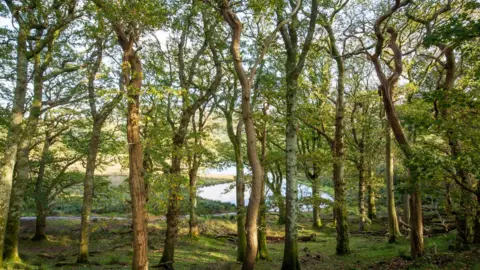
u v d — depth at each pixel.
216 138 25.64
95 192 25.77
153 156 14.16
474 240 13.98
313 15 14.45
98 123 16.77
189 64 17.81
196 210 25.22
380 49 13.49
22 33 13.30
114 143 22.19
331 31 18.89
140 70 10.23
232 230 29.05
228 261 17.86
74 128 22.95
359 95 26.34
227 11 10.86
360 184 28.44
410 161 9.70
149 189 11.92
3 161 12.31
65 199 26.06
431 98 10.38
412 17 14.41
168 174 12.77
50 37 13.41
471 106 9.72
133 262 9.40
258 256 17.73
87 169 16.36
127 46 10.16
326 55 20.58
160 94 9.48
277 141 24.61
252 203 10.48
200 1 11.87
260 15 13.03
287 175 14.31
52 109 16.41
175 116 16.95
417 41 19.55
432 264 11.14
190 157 15.65
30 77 16.08
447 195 12.36
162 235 25.36
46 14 13.52
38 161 23.38
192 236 24.53
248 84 10.79
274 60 18.08
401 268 11.89
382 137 25.48
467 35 8.57
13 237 14.00
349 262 16.02
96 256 18.69
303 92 20.84
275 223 34.25
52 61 18.42
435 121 10.30
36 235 24.05
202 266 15.98
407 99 19.75
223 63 17.92
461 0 14.71
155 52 16.02
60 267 14.60
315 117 20.64
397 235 22.69
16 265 13.07
